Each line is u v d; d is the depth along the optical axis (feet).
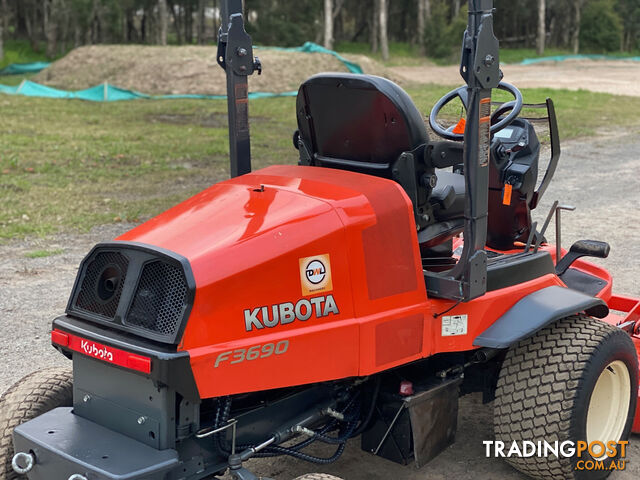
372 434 11.71
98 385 9.95
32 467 9.68
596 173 42.11
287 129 60.44
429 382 11.65
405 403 11.01
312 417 10.86
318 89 11.89
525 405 11.35
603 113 69.87
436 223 12.14
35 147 50.11
